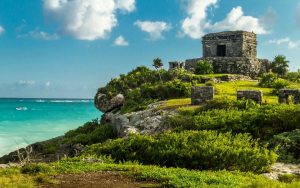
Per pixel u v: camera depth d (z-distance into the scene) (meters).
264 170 26.14
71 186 20.06
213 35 93.44
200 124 37.66
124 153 30.17
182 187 19.47
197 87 47.56
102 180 21.31
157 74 76.06
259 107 39.69
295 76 83.56
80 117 122.25
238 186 19.55
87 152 34.00
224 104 42.34
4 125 93.06
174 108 46.06
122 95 67.94
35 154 50.00
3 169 23.34
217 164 26.02
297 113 35.34
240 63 87.56
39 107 193.75
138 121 45.12
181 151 27.25
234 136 31.55
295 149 30.20
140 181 21.16
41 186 19.98
